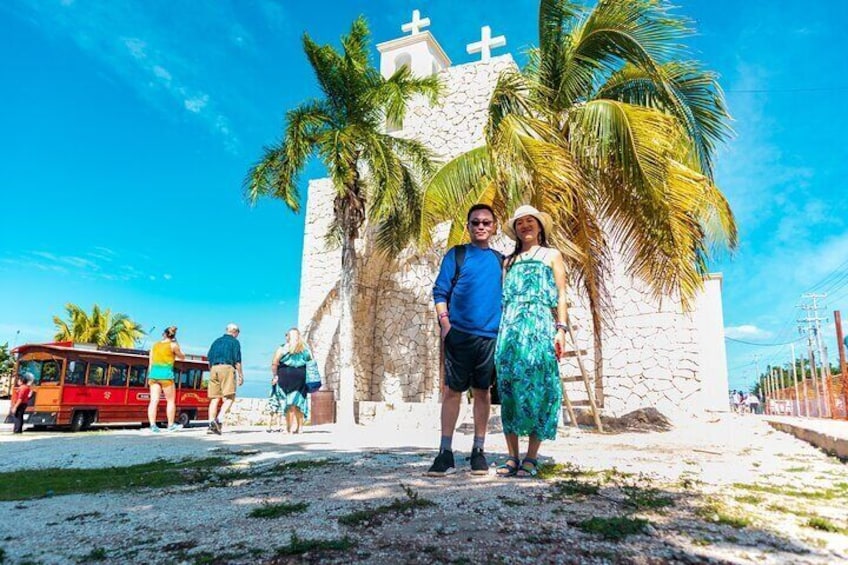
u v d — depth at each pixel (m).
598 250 10.99
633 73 10.20
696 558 1.83
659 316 13.62
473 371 3.76
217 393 9.09
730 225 10.06
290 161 13.49
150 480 3.88
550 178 8.52
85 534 2.29
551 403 3.60
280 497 2.93
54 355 13.70
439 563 1.79
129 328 51.59
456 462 4.33
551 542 2.00
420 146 15.15
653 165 8.51
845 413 13.16
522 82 9.50
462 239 12.05
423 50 19.56
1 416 21.17
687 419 11.67
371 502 2.71
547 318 3.71
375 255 17.09
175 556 1.94
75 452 6.37
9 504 3.09
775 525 2.24
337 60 14.47
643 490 2.97
